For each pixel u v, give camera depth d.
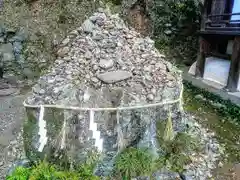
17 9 12.02
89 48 6.12
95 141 4.99
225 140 6.72
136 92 5.39
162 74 5.93
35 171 4.70
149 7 13.26
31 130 5.38
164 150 5.50
